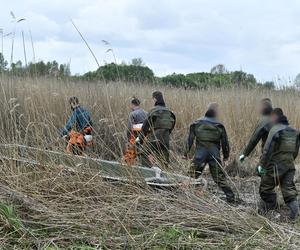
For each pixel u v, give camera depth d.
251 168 9.55
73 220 5.35
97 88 10.44
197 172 7.67
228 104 11.75
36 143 6.44
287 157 6.97
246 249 5.14
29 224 5.20
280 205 7.54
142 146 7.75
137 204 5.79
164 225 5.44
